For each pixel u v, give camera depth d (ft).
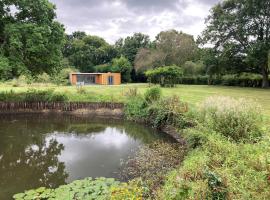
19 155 31.81
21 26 57.36
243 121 24.14
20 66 57.52
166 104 45.06
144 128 45.44
